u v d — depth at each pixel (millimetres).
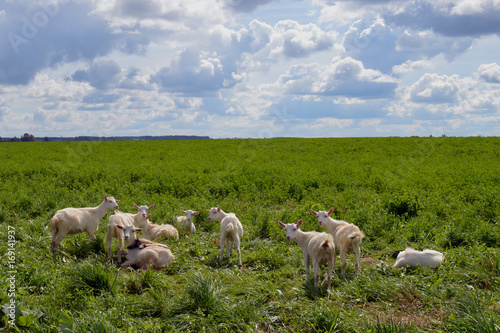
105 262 8922
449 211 13539
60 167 23812
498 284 7008
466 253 8516
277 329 5836
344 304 6441
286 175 20766
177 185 18141
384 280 7160
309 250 7785
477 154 34531
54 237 9344
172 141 53469
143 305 6340
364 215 12422
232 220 9508
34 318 5512
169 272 8414
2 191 16391
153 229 11305
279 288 7355
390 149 38375
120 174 21281
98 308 6051
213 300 6289
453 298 6266
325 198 15734
